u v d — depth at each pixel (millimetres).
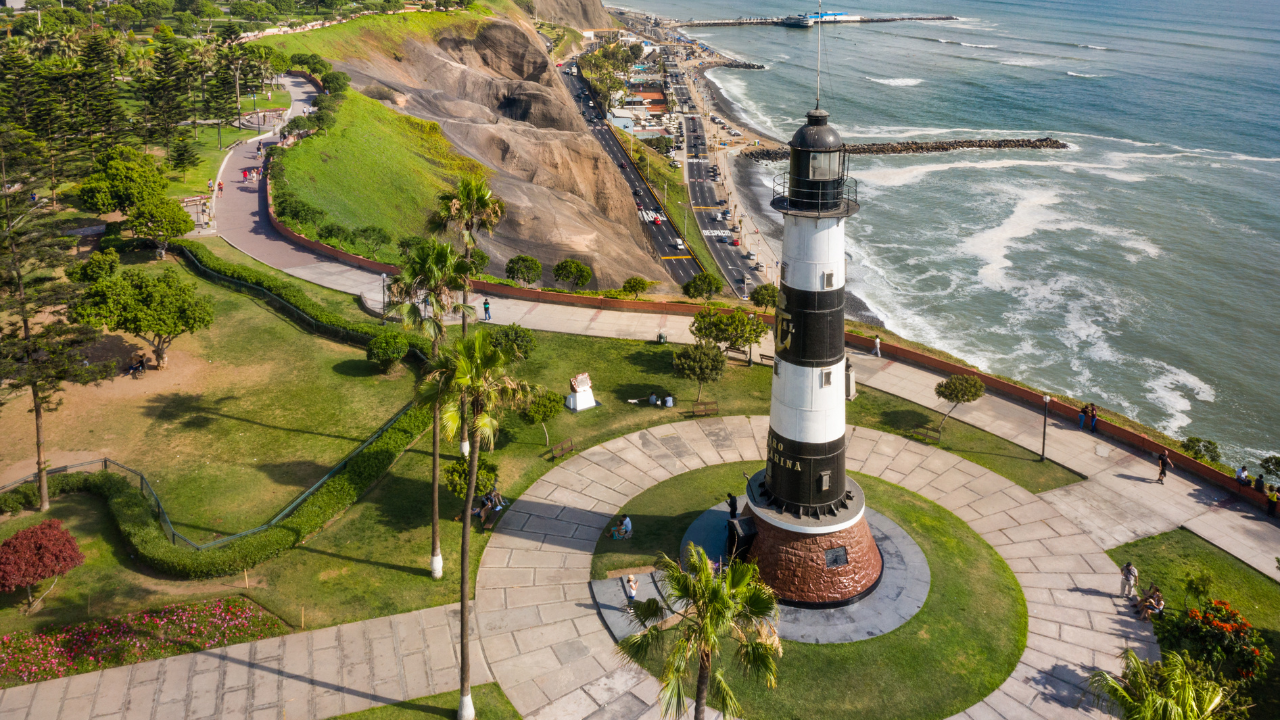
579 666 34062
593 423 52906
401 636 35500
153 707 31719
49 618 35750
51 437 49125
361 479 44938
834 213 32031
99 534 41188
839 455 36000
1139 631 35688
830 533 36406
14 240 42656
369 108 134375
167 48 115562
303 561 39750
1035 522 43000
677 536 41938
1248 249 122250
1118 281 112250
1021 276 115625
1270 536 41500
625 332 65562
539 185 142375
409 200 110500
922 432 51844
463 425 43531
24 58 95625
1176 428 78250
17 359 40062
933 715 31719
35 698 31984
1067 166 172250
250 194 94562
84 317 52188
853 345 63875
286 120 127688
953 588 38125
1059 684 33031
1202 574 35219
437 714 31656
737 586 22844
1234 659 32188
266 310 66062
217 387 55344
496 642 35312
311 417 52281
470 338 31203
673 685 21766
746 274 129500
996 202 149375
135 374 55781
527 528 42812
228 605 36625
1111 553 40625
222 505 43656
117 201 76750
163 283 54969
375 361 56781
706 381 54000
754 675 33438
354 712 31703
